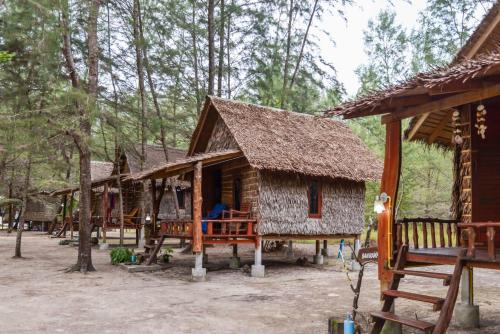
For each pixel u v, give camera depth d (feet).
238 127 51.37
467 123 28.86
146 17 71.67
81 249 48.70
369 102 23.07
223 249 78.79
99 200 98.43
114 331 24.85
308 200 53.98
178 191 90.58
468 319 26.66
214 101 54.49
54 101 46.47
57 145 49.21
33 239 96.22
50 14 43.45
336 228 55.98
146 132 70.28
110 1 64.34
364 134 100.99
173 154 91.66
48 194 103.30
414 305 32.81
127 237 104.37
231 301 34.01
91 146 47.96
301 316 28.99
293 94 81.00
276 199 51.13
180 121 78.43
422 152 87.51
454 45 82.28
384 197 25.48
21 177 96.22
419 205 88.07
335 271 52.54
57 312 29.32
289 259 63.98
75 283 41.27
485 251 25.41
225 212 50.34
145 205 77.82
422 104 24.35
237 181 55.57
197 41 80.84
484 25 29.76
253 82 81.76
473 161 28.48
